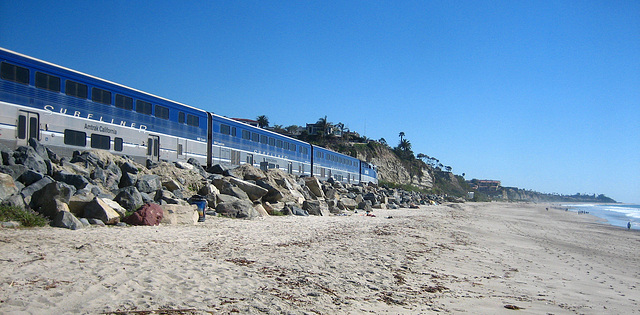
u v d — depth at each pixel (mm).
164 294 7059
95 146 22781
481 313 8008
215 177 25000
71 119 21500
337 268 10742
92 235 11977
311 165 52562
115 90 24328
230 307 6703
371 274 10469
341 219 26078
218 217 19562
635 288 12703
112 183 18188
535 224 43875
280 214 24375
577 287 11914
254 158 39125
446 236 21672
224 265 9773
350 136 134875
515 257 16953
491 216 53438
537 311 8555
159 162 24469
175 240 12586
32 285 6848
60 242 10508
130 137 25156
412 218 32844
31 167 16031
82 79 22297
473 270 12906
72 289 6828
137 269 8516
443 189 163750
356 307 7574
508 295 9906
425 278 10875
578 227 43562
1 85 18344
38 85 19984
